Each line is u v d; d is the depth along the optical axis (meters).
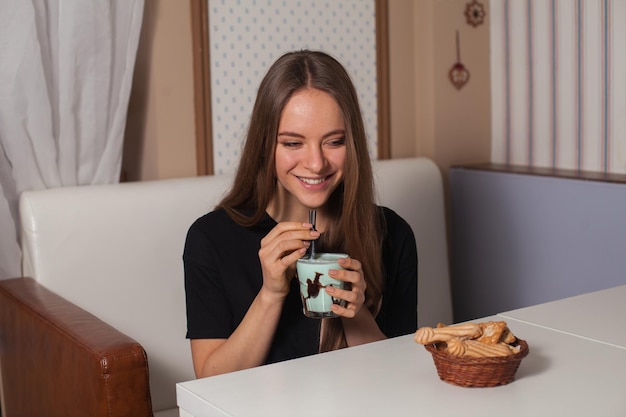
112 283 1.98
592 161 2.47
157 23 2.27
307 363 1.15
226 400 1.02
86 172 2.15
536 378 1.07
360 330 1.51
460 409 0.97
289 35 2.46
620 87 2.36
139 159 2.32
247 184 1.58
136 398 1.41
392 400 1.00
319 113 1.38
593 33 2.42
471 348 1.02
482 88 2.75
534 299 2.45
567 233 2.32
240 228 1.58
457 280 2.71
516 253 2.49
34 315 1.68
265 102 1.43
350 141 1.44
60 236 1.94
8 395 1.98
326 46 2.53
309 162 1.39
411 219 2.43
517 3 2.64
